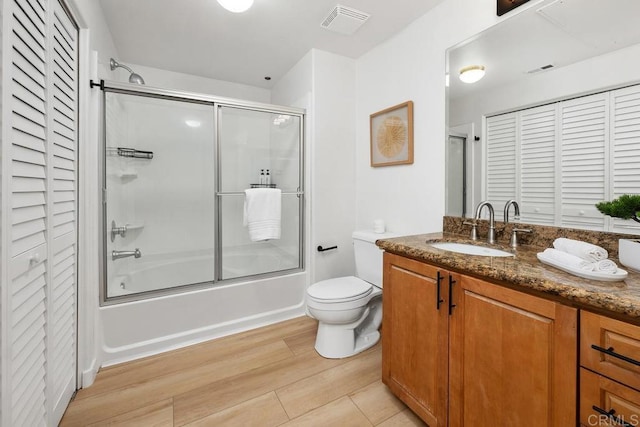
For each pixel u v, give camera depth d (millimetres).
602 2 1137
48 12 1060
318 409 1366
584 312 745
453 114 1729
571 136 1229
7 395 795
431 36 1849
